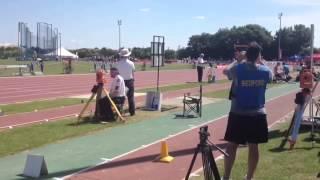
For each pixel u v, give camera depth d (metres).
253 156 8.02
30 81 41.72
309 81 11.66
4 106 21.61
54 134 13.73
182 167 9.95
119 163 10.30
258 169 9.41
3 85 36.66
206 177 7.19
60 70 64.94
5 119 17.22
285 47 119.12
